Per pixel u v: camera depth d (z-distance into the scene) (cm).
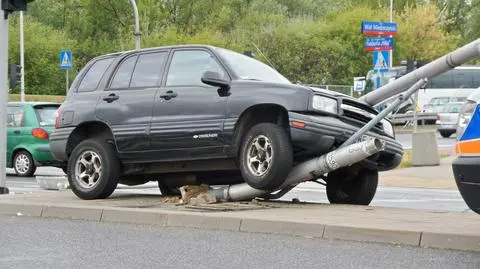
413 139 2117
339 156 943
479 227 796
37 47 5444
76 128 1113
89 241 816
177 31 5953
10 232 881
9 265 696
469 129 693
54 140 1137
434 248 751
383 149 961
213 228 885
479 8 6900
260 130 953
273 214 905
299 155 984
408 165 2119
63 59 3347
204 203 1023
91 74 1142
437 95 4662
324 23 5928
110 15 6022
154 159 1048
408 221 849
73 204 1033
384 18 5972
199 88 1016
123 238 831
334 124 958
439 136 3650
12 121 1906
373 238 788
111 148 1089
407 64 2062
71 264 697
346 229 803
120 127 1064
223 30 6256
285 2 6969
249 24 6072
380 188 1645
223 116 984
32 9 6353
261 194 1016
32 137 1864
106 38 5938
